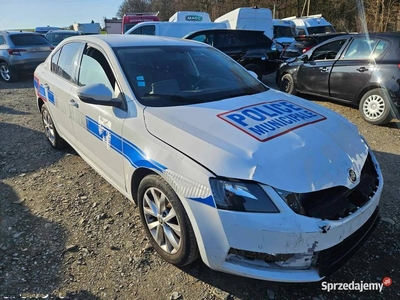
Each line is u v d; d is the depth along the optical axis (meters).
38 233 2.77
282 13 33.84
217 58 3.52
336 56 6.44
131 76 2.79
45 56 10.70
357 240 2.16
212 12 38.03
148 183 2.36
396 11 23.62
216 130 2.22
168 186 2.19
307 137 2.22
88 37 3.49
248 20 13.75
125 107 2.64
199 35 9.70
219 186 1.94
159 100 2.65
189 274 2.35
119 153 2.66
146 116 2.46
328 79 6.51
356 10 28.14
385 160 4.29
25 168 4.01
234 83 3.16
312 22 16.33
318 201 1.96
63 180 3.69
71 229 2.83
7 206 3.18
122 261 2.46
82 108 3.17
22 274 2.33
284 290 2.23
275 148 2.07
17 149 4.64
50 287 2.22
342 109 6.87
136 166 2.42
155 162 2.24
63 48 3.97
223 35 9.70
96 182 3.63
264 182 1.91
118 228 2.84
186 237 2.13
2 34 10.46
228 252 1.99
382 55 5.56
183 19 14.63
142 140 2.38
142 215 2.59
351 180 2.11
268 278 1.98
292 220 1.87
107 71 2.95
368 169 2.43
